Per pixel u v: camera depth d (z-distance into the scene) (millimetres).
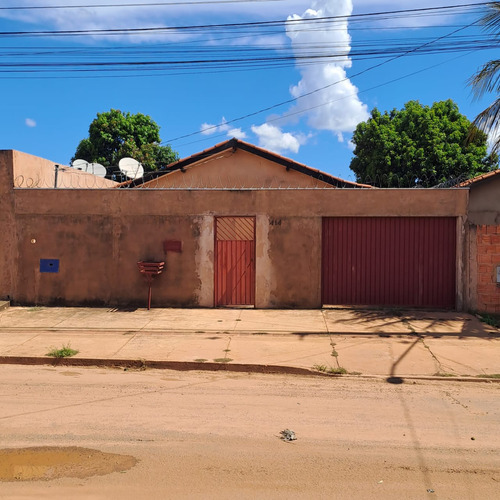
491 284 11688
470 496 4066
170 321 11016
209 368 8078
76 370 8016
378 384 7305
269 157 16250
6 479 4289
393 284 12164
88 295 12555
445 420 5816
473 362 8234
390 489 4168
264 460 4695
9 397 6508
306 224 12125
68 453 4801
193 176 16891
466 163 24250
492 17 11680
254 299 12336
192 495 4035
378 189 11953
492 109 12023
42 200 12523
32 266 12625
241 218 12398
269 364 8031
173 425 5562
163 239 12398
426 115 25031
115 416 5820
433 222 12016
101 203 12445
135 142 31250
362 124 27797
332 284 12281
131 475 4367
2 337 9703
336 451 4922
